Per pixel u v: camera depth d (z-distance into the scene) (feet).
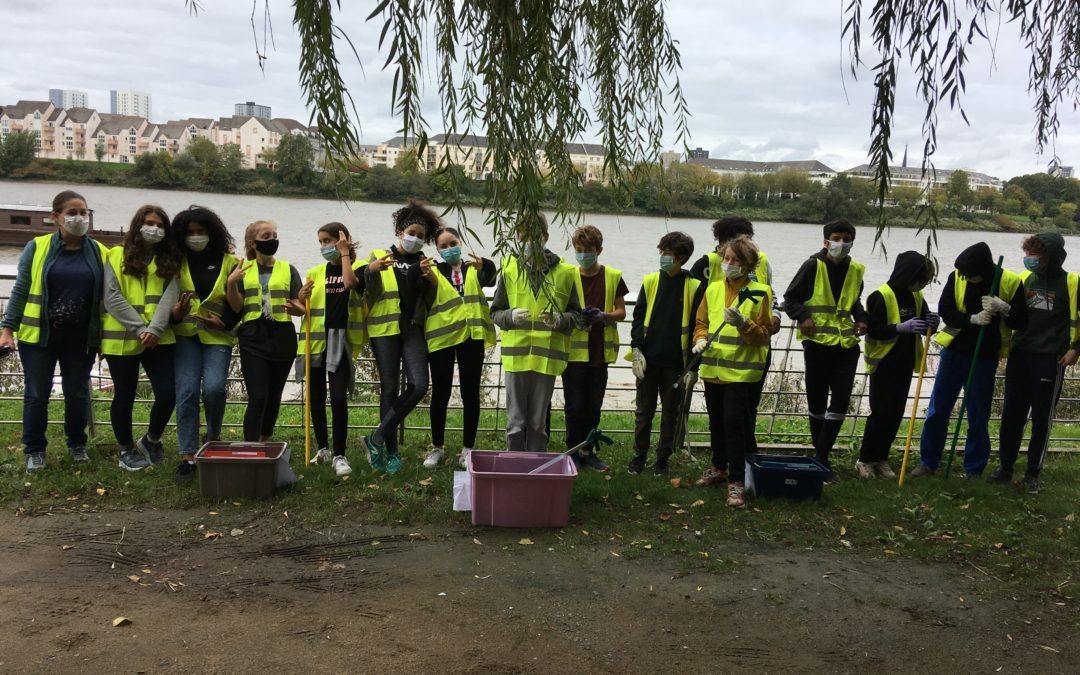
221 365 16.39
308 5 6.04
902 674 9.89
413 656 9.74
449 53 6.58
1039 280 17.63
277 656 9.62
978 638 10.87
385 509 14.78
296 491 15.62
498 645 10.10
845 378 17.76
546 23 6.99
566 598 11.53
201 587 11.50
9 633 9.88
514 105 6.60
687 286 17.47
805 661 10.08
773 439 22.33
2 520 13.78
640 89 8.77
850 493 16.87
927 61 7.03
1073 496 17.51
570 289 16.19
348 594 11.42
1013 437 18.19
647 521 14.82
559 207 7.87
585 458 18.26
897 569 13.12
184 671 9.21
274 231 16.75
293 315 17.08
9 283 27.53
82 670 9.12
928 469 18.90
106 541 13.06
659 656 10.02
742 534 14.38
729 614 11.26
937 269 7.27
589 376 17.94
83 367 16.37
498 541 13.58
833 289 17.71
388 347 16.79
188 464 15.93
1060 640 10.88
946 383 18.52
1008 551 14.03
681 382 16.99
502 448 19.77
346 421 17.11
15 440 18.62
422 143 6.37
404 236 16.53
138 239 15.47
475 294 17.49
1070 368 26.84
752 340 15.67
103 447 17.94
